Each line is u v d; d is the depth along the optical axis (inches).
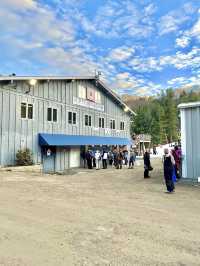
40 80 875.4
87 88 1151.6
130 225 254.7
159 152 2480.3
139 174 746.8
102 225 252.7
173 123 3523.6
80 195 406.3
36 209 306.8
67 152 1013.2
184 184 522.6
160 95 5693.9
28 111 832.9
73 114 1051.9
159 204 350.6
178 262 176.4
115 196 404.8
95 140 1138.7
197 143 550.3
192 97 5221.5
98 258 178.9
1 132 736.3
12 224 247.4
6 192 405.4
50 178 629.3
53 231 231.8
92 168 1033.5
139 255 185.6
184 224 262.4
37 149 862.5
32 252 185.8
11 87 773.9
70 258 177.8
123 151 1191.6
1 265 163.9
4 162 741.9
